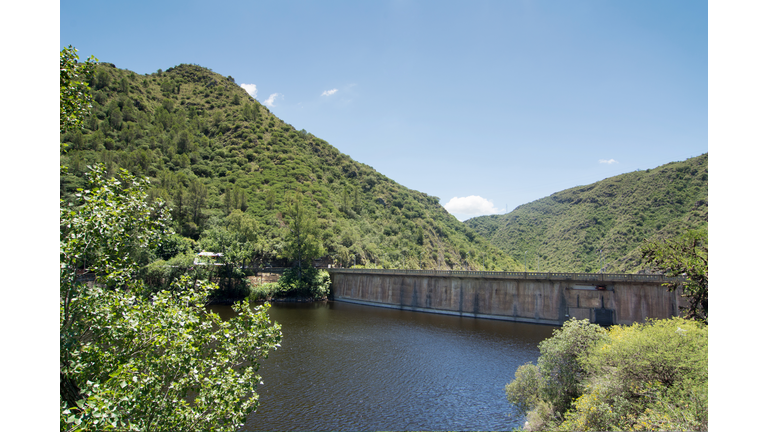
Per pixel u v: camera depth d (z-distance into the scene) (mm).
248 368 17734
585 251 181250
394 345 58875
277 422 33500
